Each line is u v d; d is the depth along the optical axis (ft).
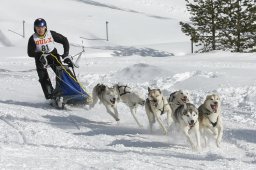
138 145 30.71
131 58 98.99
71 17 180.96
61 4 197.98
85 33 161.89
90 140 31.42
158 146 30.48
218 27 112.06
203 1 112.98
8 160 21.43
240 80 55.31
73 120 39.01
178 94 34.83
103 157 24.11
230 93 49.62
